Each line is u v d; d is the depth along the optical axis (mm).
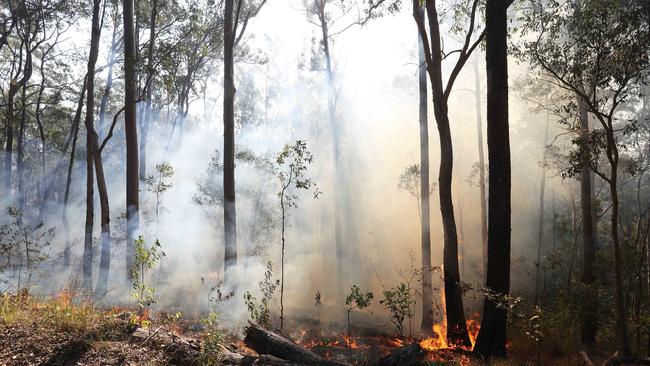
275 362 5492
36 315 6477
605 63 9750
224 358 5586
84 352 5332
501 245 9883
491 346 9625
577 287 13227
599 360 10836
